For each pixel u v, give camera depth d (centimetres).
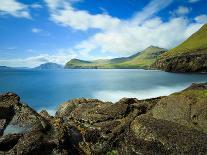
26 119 2023
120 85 9725
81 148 1892
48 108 5147
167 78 13462
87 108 2650
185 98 2027
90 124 2148
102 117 2180
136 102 2542
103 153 1828
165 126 1636
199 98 1988
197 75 15688
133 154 1580
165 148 1471
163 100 2144
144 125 1648
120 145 1784
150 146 1529
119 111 2227
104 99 6303
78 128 2175
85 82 12144
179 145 1448
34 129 1767
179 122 1881
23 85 10875
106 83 11006
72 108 2941
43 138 1669
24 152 1532
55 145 1648
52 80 14238
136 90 7800
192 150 1416
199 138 1496
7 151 1586
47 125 1880
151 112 2161
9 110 2164
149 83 10419
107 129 1936
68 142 1817
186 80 11800
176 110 1975
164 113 2019
